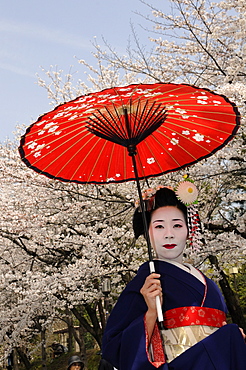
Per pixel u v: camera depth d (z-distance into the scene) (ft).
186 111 10.48
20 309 45.93
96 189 42.04
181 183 9.84
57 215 41.19
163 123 10.91
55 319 64.69
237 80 36.09
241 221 35.50
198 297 8.88
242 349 8.36
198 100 10.12
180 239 9.68
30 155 10.59
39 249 44.93
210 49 38.86
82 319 51.93
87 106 9.60
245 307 64.90
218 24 39.01
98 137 10.92
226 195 38.52
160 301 8.48
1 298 50.08
